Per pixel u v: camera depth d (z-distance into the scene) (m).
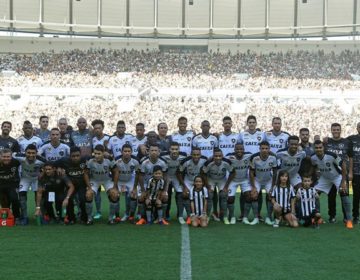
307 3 39.59
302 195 8.48
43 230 7.96
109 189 8.83
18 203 8.62
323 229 8.22
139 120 33.97
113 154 10.19
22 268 5.48
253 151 9.99
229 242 7.02
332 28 40.66
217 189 9.47
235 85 38.25
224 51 42.38
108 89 36.50
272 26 40.47
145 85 37.84
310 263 5.78
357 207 8.91
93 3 39.94
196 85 38.34
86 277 5.12
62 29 41.28
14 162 8.59
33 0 38.84
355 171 8.84
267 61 41.06
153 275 5.21
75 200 9.23
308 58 41.00
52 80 38.00
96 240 7.12
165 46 42.62
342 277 5.19
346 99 35.97
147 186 8.77
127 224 8.67
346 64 40.09
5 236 7.40
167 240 7.15
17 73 38.53
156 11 40.44
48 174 8.52
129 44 42.34
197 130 32.84
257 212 8.90
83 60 40.69
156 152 8.76
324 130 32.84
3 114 34.03
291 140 8.93
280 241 7.12
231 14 40.59
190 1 39.91
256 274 5.28
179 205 9.05
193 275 5.22
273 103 36.12
